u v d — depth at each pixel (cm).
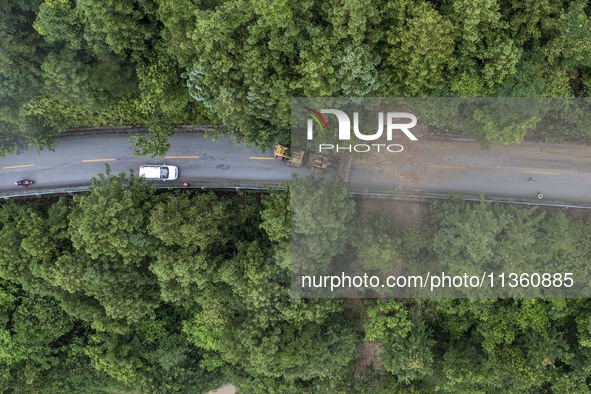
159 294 5153
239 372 5503
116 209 4488
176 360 5522
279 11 3678
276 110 4209
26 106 4612
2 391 5366
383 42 4066
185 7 3928
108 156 5450
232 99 4069
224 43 3894
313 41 3891
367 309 5031
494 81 4147
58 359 5628
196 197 4881
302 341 4700
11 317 5472
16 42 4141
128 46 4191
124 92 4612
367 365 5509
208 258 4812
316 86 3888
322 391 5147
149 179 5331
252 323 4794
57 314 5438
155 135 4762
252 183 5331
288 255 4409
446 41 3856
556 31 4141
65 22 4044
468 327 5200
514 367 4816
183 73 4319
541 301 4831
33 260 4862
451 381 4947
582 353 4766
